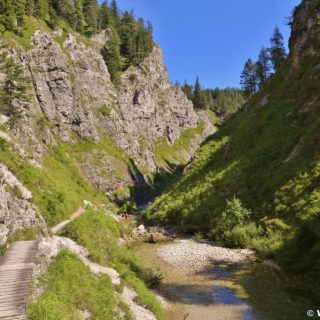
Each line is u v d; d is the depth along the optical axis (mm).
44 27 122000
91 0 181500
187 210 54219
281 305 23297
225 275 30781
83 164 99438
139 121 152375
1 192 22531
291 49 76375
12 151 40719
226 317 22516
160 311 22641
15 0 108688
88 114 112250
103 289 20375
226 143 71688
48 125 96375
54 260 20609
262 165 50438
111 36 155250
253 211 43031
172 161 167250
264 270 30734
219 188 53844
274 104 66250
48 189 40125
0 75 80438
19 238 22844
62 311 16156
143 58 186125
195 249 39844
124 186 110188
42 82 101438
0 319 13609
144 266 33375
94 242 29203
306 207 34875
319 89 54438
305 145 45156
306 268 26688
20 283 16469
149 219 61875
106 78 138375
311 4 74250
